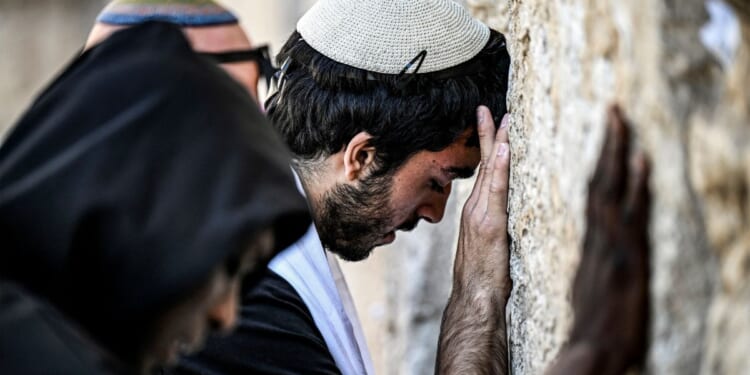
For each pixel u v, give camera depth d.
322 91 2.29
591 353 1.52
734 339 1.35
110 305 1.47
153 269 1.46
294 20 7.05
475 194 2.33
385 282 4.45
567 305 1.73
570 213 1.73
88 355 1.43
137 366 1.55
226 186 1.49
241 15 9.28
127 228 1.46
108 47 1.60
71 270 1.46
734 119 1.36
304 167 2.35
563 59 1.81
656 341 1.49
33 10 10.59
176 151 1.50
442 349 2.32
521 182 2.15
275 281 2.24
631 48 1.53
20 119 1.57
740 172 1.33
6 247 1.46
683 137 1.43
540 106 1.97
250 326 2.18
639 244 1.51
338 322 2.32
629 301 1.51
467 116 2.29
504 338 2.29
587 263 1.55
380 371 4.55
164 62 1.55
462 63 2.28
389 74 2.25
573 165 1.73
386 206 2.33
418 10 2.29
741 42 1.40
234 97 1.58
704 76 1.44
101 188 1.47
